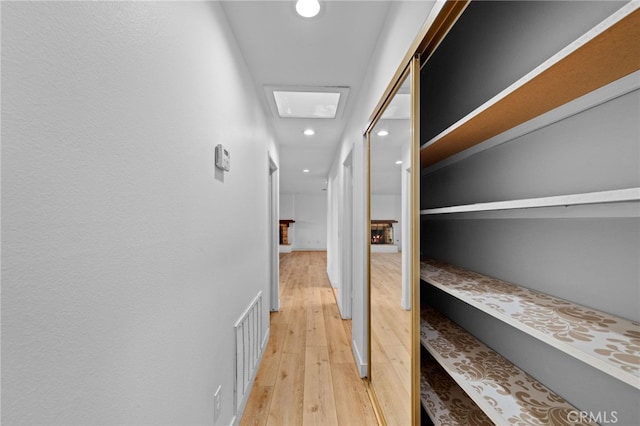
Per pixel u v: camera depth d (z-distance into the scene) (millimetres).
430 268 1404
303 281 5773
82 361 554
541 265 899
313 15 1542
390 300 1708
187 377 1023
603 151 680
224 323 1450
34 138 461
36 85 465
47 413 479
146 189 780
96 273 592
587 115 721
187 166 1035
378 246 2023
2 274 413
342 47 1843
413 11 1182
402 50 1319
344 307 3576
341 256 3734
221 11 1436
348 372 2340
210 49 1274
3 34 417
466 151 1302
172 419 909
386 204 1883
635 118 609
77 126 546
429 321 1469
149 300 789
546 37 840
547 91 694
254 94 2250
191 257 1063
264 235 2744
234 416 1625
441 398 1256
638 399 620
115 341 649
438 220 1709
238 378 1704
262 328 2598
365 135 2176
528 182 937
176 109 957
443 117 1588
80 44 554
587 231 738
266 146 2854
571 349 539
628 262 640
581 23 719
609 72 599
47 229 482
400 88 1403
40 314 469
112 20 647
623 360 485
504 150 1060
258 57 1924
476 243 1284
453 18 922
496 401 793
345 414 1841
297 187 9336
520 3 959
